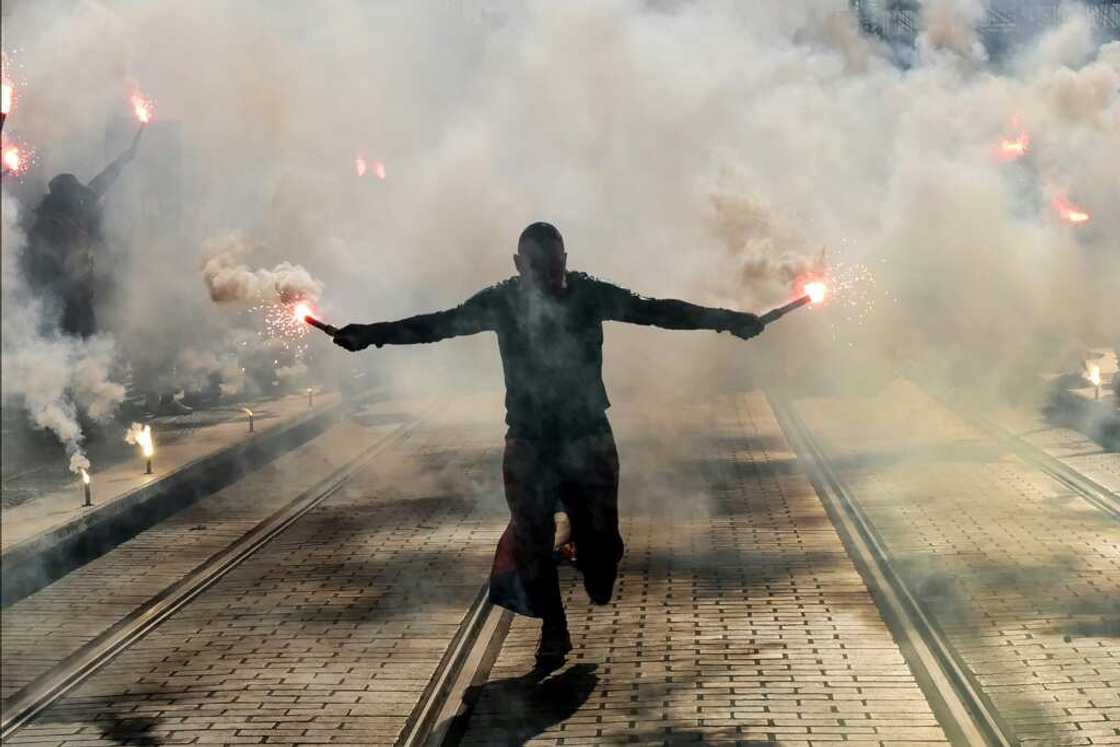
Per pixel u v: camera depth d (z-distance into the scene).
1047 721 6.78
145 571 10.54
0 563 9.51
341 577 10.18
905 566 10.03
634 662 7.94
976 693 7.22
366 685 7.66
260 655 8.27
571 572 10.10
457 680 7.73
